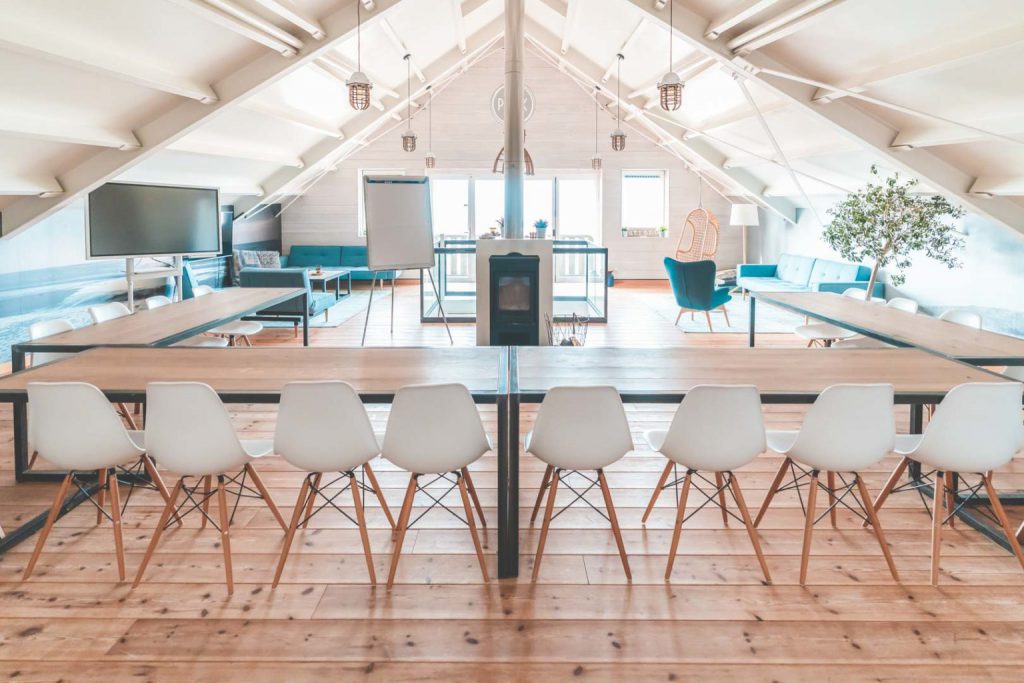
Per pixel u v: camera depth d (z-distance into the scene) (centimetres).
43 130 445
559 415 269
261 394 282
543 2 801
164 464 272
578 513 344
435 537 320
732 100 747
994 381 300
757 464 414
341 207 1315
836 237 682
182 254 735
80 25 381
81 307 712
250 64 531
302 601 267
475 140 1292
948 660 231
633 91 955
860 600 267
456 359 350
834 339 607
